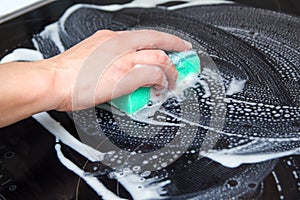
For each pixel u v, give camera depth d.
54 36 0.66
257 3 0.69
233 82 0.55
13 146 0.50
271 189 0.42
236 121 0.50
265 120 0.50
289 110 0.51
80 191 0.44
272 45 0.61
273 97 0.53
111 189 0.44
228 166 0.45
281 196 0.42
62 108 0.51
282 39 0.62
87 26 0.67
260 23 0.65
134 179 0.45
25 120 0.53
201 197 0.43
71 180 0.45
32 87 0.48
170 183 0.44
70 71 0.51
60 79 0.50
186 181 0.44
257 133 0.49
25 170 0.47
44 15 0.70
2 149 0.50
